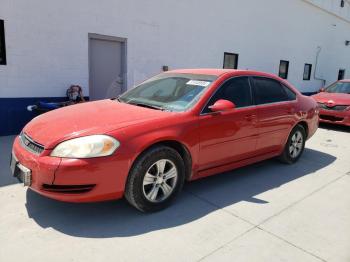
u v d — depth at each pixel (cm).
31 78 696
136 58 877
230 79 432
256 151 462
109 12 793
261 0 1276
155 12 894
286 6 1428
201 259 275
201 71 457
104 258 270
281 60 1489
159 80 465
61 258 267
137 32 864
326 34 1797
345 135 855
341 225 347
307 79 1753
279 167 534
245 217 353
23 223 317
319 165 561
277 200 402
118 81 861
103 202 368
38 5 678
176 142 357
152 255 277
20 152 327
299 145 557
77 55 755
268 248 296
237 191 423
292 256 287
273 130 481
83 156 295
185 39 997
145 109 382
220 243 300
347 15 1941
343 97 923
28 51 682
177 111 376
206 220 341
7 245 281
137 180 324
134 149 315
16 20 656
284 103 506
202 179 460
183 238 305
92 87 817
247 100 446
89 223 323
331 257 289
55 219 327
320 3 1641
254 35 1283
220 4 1093
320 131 897
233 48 1193
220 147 402
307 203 397
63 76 742
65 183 293
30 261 262
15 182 411
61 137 307
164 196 354
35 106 664
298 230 331
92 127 319
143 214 346
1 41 650
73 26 737
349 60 2147
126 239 298
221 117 396
